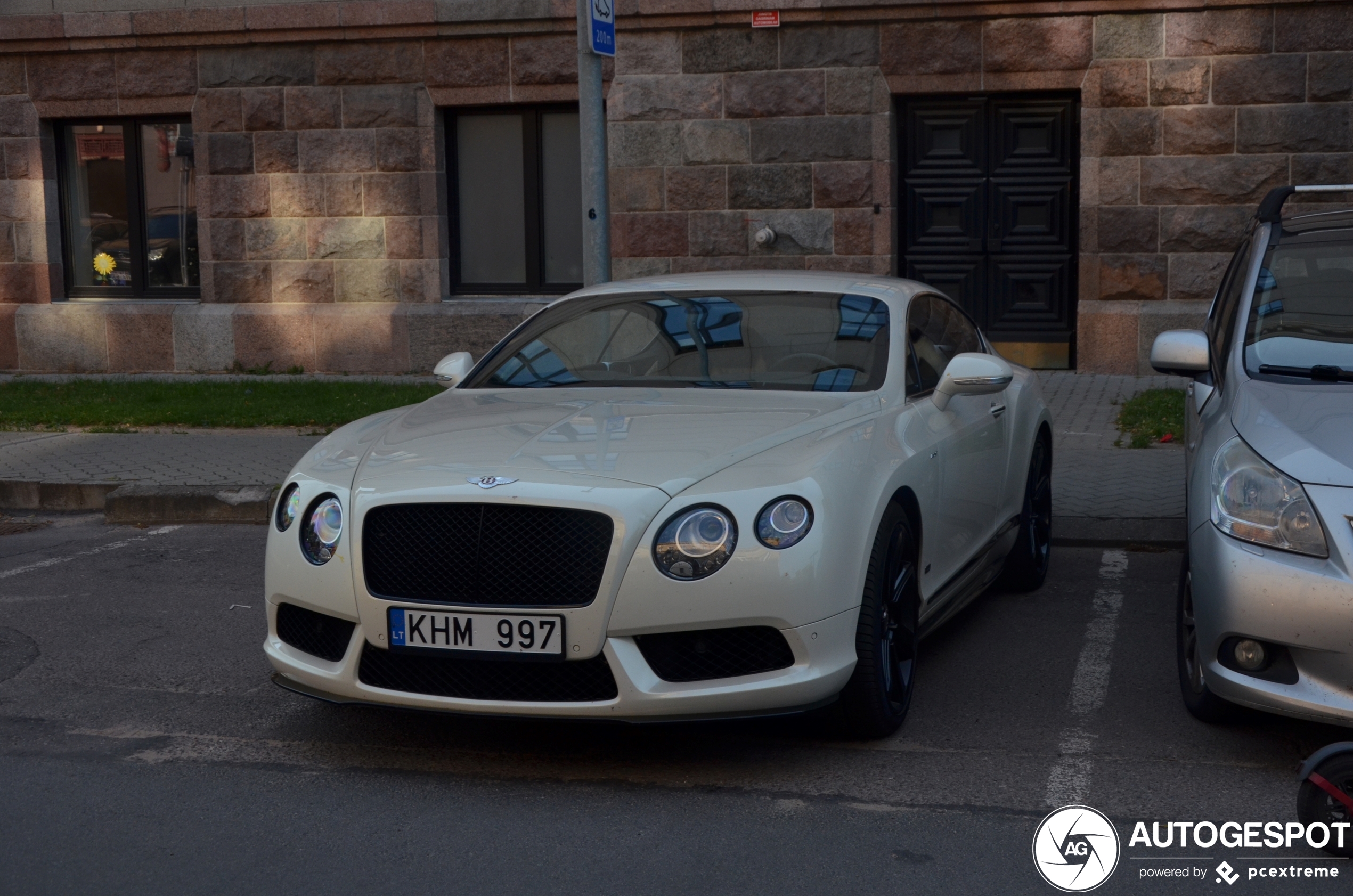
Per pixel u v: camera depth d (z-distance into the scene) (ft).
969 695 15.88
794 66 41.14
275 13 44.50
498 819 12.49
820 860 11.53
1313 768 11.53
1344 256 16.74
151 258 48.55
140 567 23.04
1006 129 40.86
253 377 45.55
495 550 13.03
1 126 47.98
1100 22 38.86
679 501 12.91
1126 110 39.09
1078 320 40.16
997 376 16.48
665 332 17.67
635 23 41.73
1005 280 41.47
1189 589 14.92
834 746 14.24
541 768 13.78
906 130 41.57
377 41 44.39
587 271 28.86
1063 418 33.27
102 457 30.71
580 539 12.87
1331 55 37.60
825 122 41.16
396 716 15.44
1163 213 39.24
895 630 14.60
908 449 15.02
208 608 20.35
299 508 14.21
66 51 46.85
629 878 11.25
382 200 45.21
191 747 14.53
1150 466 27.84
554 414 15.44
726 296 18.25
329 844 12.00
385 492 13.47
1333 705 12.36
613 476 13.17
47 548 24.61
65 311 47.83
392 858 11.69
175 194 47.96
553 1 42.60
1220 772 13.42
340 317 45.55
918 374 17.07
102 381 43.86
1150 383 38.42
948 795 12.89
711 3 41.01
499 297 45.83
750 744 14.33
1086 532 23.67
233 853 11.84
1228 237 38.91
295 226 45.91
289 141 45.55
